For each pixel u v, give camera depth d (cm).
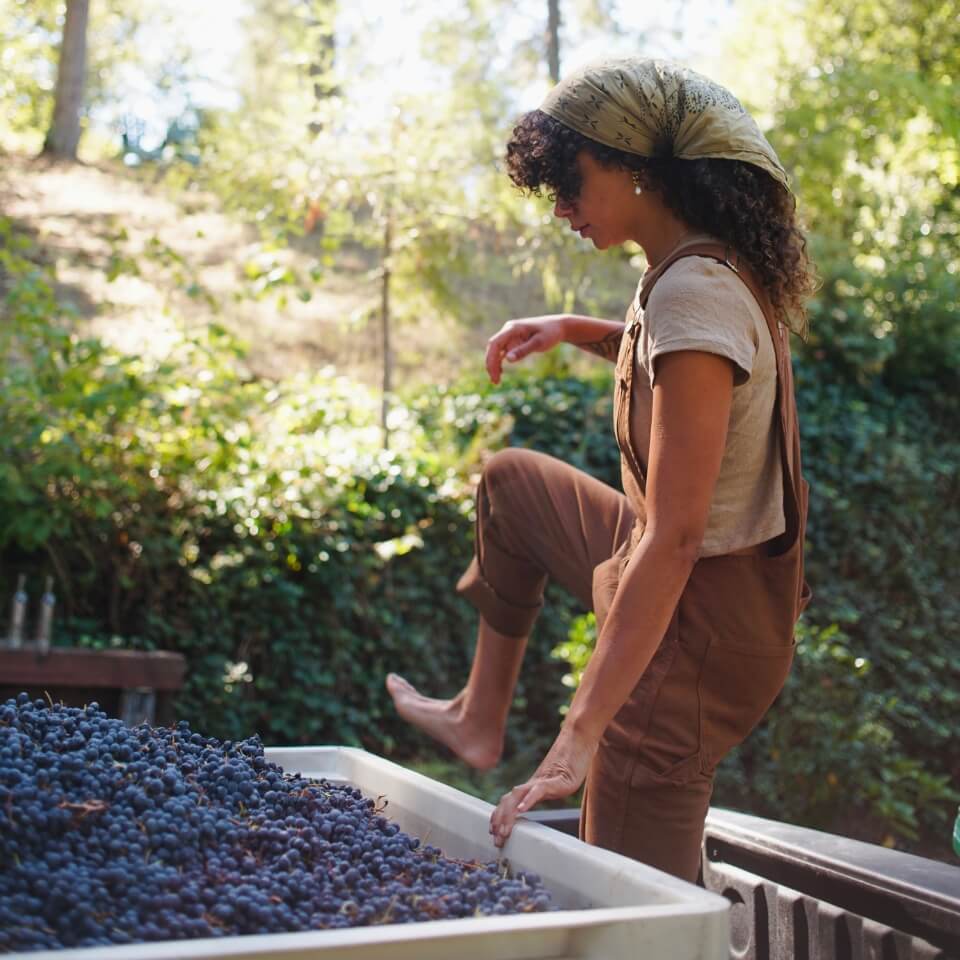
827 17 1048
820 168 852
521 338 227
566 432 671
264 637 550
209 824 118
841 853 173
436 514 593
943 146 972
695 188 163
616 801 165
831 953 166
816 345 732
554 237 675
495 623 218
